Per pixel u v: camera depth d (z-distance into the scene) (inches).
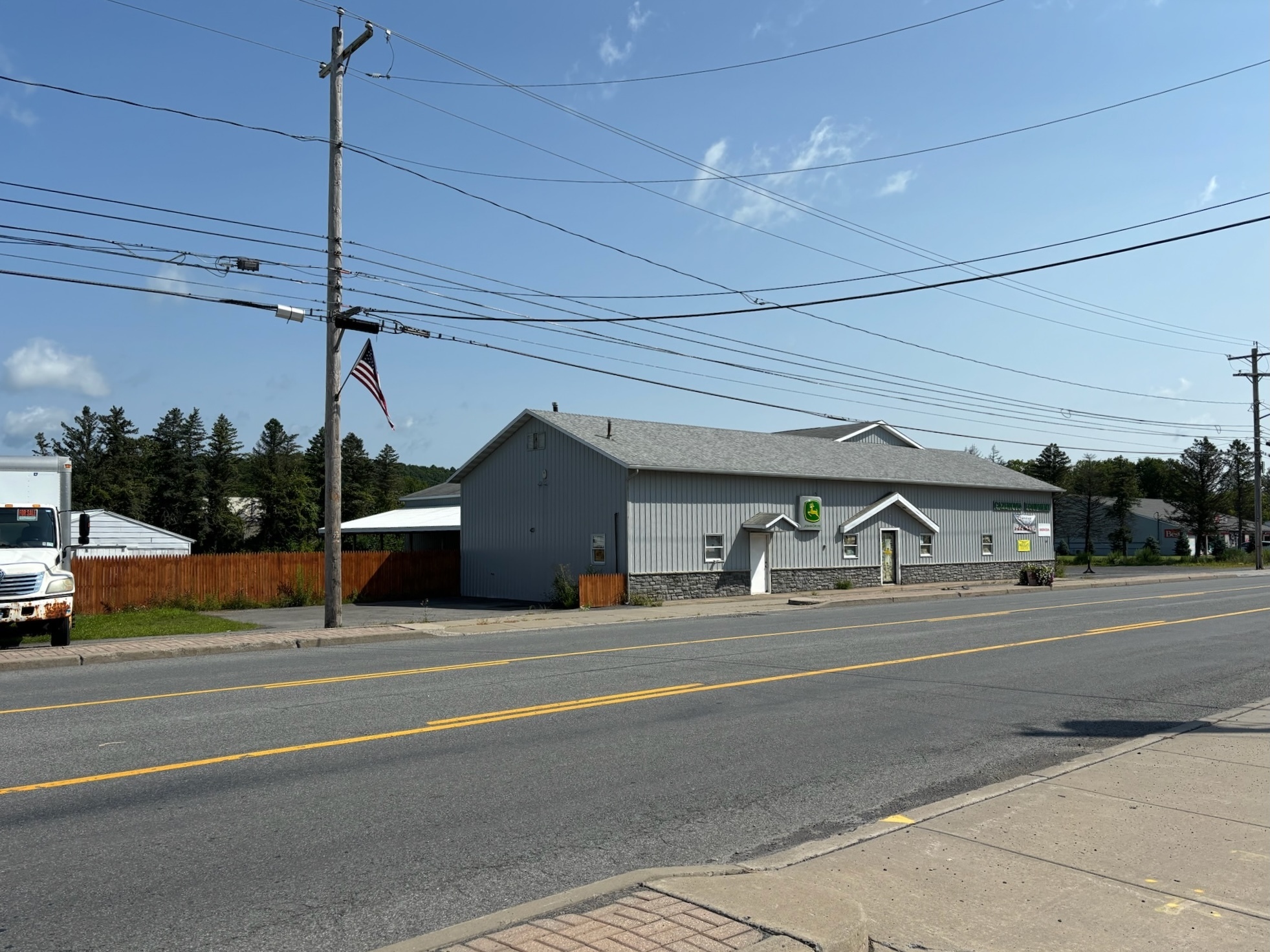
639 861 225.0
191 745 335.9
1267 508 3474.4
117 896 198.7
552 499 1289.4
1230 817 251.6
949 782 299.3
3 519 716.7
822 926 170.9
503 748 335.6
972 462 1857.8
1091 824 245.4
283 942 176.9
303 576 1283.2
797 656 595.8
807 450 1542.8
